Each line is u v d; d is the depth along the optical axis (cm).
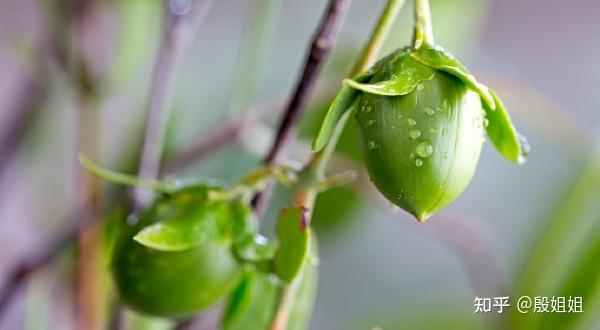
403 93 26
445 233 39
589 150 37
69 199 39
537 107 37
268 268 29
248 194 29
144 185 29
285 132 29
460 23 37
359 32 45
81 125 35
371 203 38
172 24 33
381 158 26
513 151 27
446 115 26
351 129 36
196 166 38
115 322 33
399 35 36
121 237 29
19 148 37
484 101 26
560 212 36
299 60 44
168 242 28
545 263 36
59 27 35
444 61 26
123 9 36
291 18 44
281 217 28
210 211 29
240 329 30
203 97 41
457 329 43
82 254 34
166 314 29
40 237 39
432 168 26
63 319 36
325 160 28
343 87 26
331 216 37
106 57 36
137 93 39
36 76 37
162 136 36
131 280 29
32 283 35
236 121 36
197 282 29
